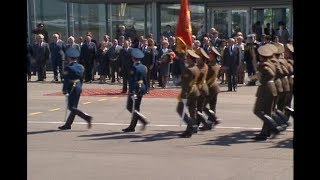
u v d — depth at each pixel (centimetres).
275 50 1127
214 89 1243
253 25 2853
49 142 1110
